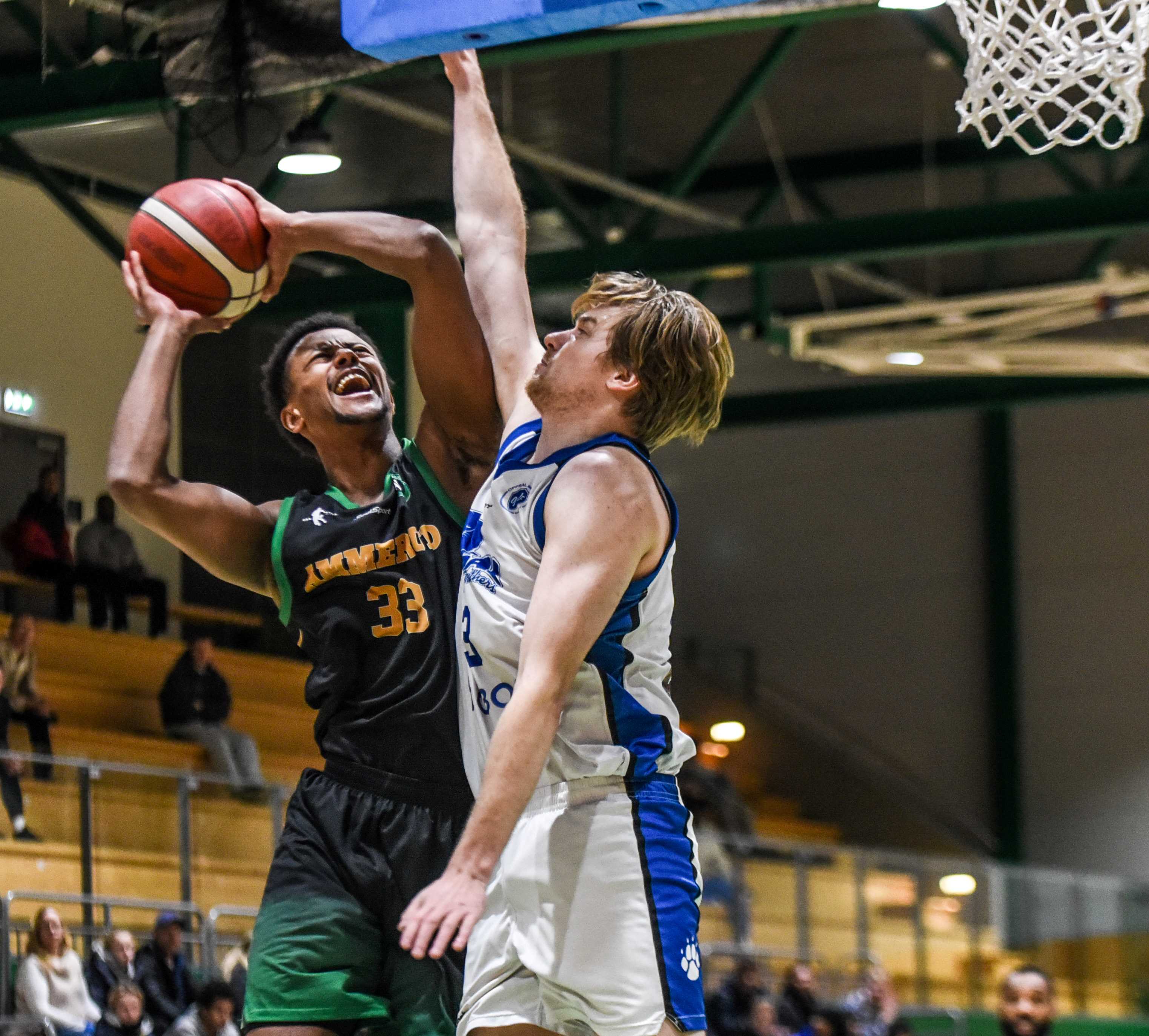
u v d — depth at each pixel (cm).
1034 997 669
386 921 401
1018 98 497
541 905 319
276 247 410
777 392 1908
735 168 1850
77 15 1064
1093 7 491
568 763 320
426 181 1767
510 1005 329
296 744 1808
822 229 1385
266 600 1981
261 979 399
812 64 1584
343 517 416
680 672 2417
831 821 2347
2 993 1003
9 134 1373
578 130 1709
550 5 380
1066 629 2328
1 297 1791
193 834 1179
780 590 2505
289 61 552
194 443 1941
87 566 1698
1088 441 2345
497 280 398
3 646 1417
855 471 2483
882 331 2070
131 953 1050
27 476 1798
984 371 1747
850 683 2439
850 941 1547
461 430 411
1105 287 1684
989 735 2348
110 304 1903
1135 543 2303
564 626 306
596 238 1477
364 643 410
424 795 404
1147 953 1861
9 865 1062
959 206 1350
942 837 2273
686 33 977
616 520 312
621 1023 312
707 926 1412
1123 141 491
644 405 329
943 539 2412
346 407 421
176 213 404
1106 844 2266
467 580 342
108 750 1513
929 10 1406
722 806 1973
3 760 1080
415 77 1353
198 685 1588
